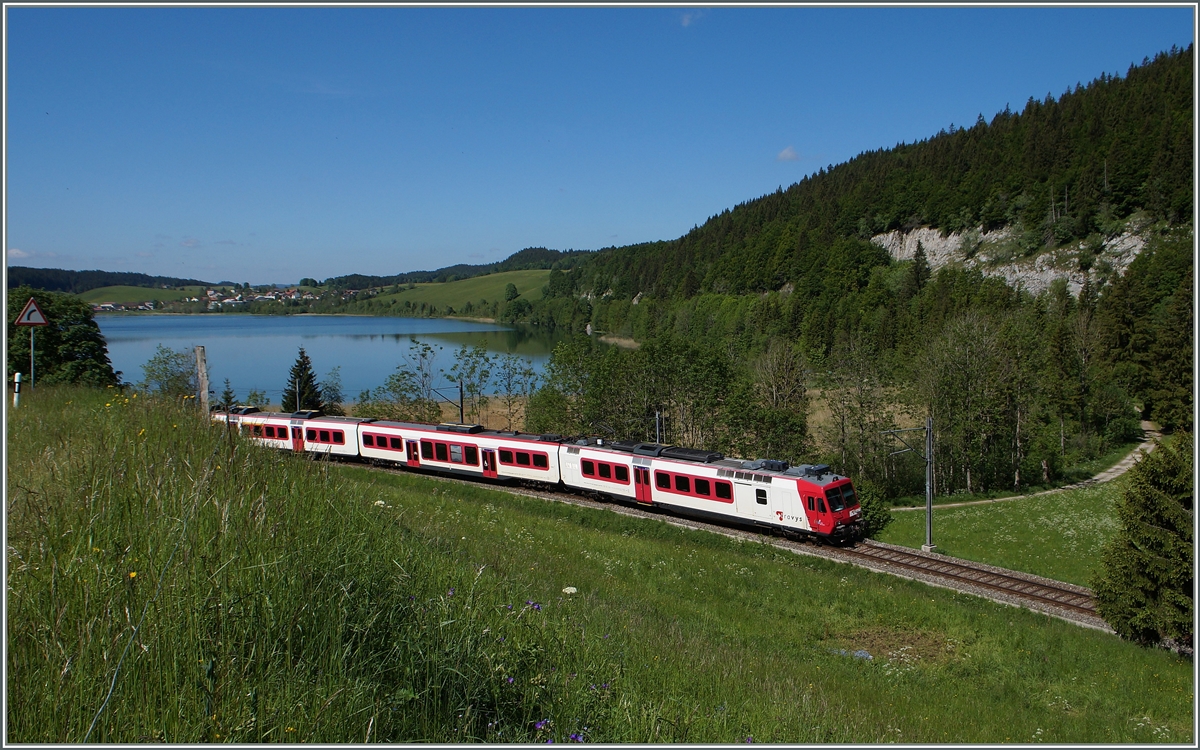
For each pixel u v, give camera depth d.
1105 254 109.19
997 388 46.62
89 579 5.76
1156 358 60.53
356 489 11.50
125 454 8.70
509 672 7.05
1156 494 17.55
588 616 12.05
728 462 26.12
